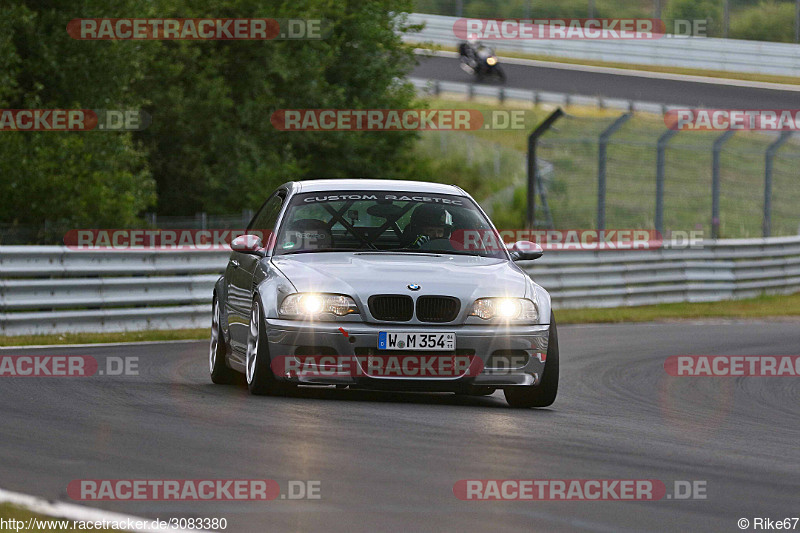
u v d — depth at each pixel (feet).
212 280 169.89
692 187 409.69
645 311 217.97
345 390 94.99
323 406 82.94
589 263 221.87
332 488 53.52
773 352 150.92
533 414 85.97
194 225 292.20
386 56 411.54
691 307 230.48
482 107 512.63
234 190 342.03
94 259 156.15
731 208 397.60
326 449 63.98
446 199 99.96
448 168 481.46
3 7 274.98
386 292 85.87
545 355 88.89
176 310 163.53
